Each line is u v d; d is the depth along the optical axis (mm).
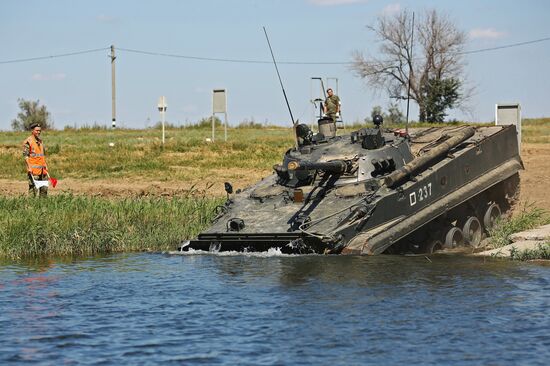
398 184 45562
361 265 41125
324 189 46750
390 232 43406
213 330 30609
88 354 28141
